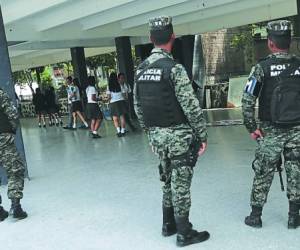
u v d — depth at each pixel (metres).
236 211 4.44
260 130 3.87
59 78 32.56
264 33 20.69
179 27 16.16
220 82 18.11
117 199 5.28
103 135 11.61
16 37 13.29
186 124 3.68
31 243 4.24
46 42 15.57
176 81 3.56
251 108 3.81
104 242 4.07
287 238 3.73
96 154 8.68
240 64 20.11
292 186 3.85
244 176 5.71
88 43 16.27
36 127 16.91
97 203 5.21
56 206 5.27
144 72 3.74
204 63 17.45
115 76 10.93
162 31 3.69
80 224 4.58
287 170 3.86
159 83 3.61
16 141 6.62
